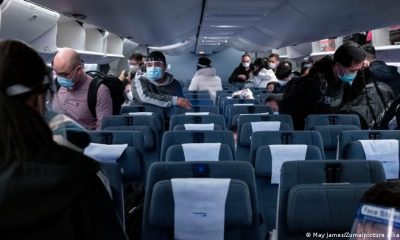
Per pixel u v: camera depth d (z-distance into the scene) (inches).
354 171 88.6
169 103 210.4
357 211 37.9
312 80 163.2
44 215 38.8
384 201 36.4
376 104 157.0
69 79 135.1
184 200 78.1
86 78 147.1
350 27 281.9
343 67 150.3
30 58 42.8
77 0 198.5
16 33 201.9
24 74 41.8
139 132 133.8
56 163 39.7
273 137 131.3
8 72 41.2
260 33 441.4
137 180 123.0
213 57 913.5
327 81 162.1
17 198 38.4
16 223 38.2
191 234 78.4
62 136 46.4
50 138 41.3
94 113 146.9
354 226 37.8
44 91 44.1
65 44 324.2
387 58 309.4
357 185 77.4
